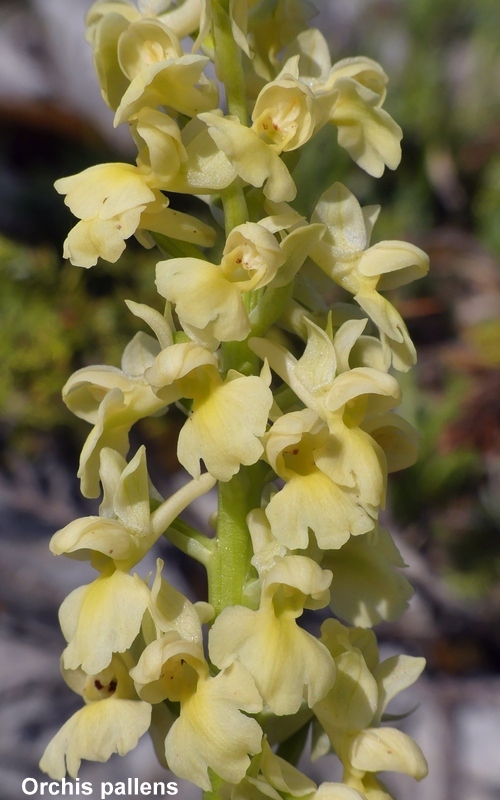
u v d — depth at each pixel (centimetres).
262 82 17
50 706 30
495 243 40
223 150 15
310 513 15
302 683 14
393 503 35
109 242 15
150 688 15
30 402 33
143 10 16
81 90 45
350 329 15
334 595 17
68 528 15
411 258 16
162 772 29
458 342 38
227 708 15
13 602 32
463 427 31
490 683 34
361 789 16
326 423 15
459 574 37
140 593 15
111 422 16
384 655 35
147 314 15
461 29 43
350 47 45
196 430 15
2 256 33
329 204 16
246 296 16
